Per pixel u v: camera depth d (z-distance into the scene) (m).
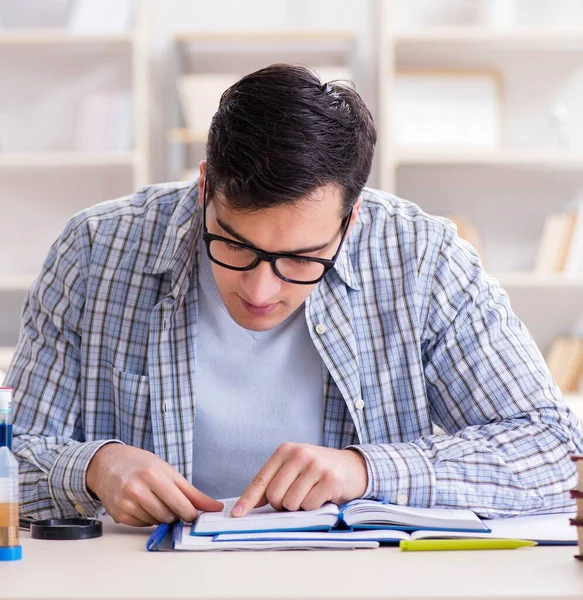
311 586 0.92
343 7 3.67
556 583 0.93
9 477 1.07
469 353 1.56
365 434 1.57
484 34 3.45
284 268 1.25
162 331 1.56
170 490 1.24
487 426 1.46
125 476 1.26
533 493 1.37
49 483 1.36
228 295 1.29
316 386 1.57
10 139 3.66
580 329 3.66
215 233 1.26
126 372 1.57
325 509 1.21
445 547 1.12
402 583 0.93
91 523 1.27
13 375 1.59
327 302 1.57
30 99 3.66
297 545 1.11
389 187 3.43
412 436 1.58
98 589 0.91
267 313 1.29
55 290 1.61
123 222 1.64
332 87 1.25
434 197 3.67
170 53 3.60
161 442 1.55
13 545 1.06
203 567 1.02
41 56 3.66
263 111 1.18
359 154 1.23
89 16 3.52
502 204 3.67
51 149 3.66
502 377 1.53
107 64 3.67
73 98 3.67
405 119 3.56
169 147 3.56
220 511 1.26
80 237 1.63
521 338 1.58
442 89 3.58
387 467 1.30
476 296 1.60
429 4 3.62
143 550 1.12
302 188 1.16
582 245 3.45
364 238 1.63
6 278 3.47
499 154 3.46
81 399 1.59
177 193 1.67
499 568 1.01
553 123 3.58
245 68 3.65
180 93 3.49
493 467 1.35
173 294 1.55
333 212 1.22
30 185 3.68
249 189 1.16
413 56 3.64
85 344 1.59
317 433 1.57
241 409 1.57
